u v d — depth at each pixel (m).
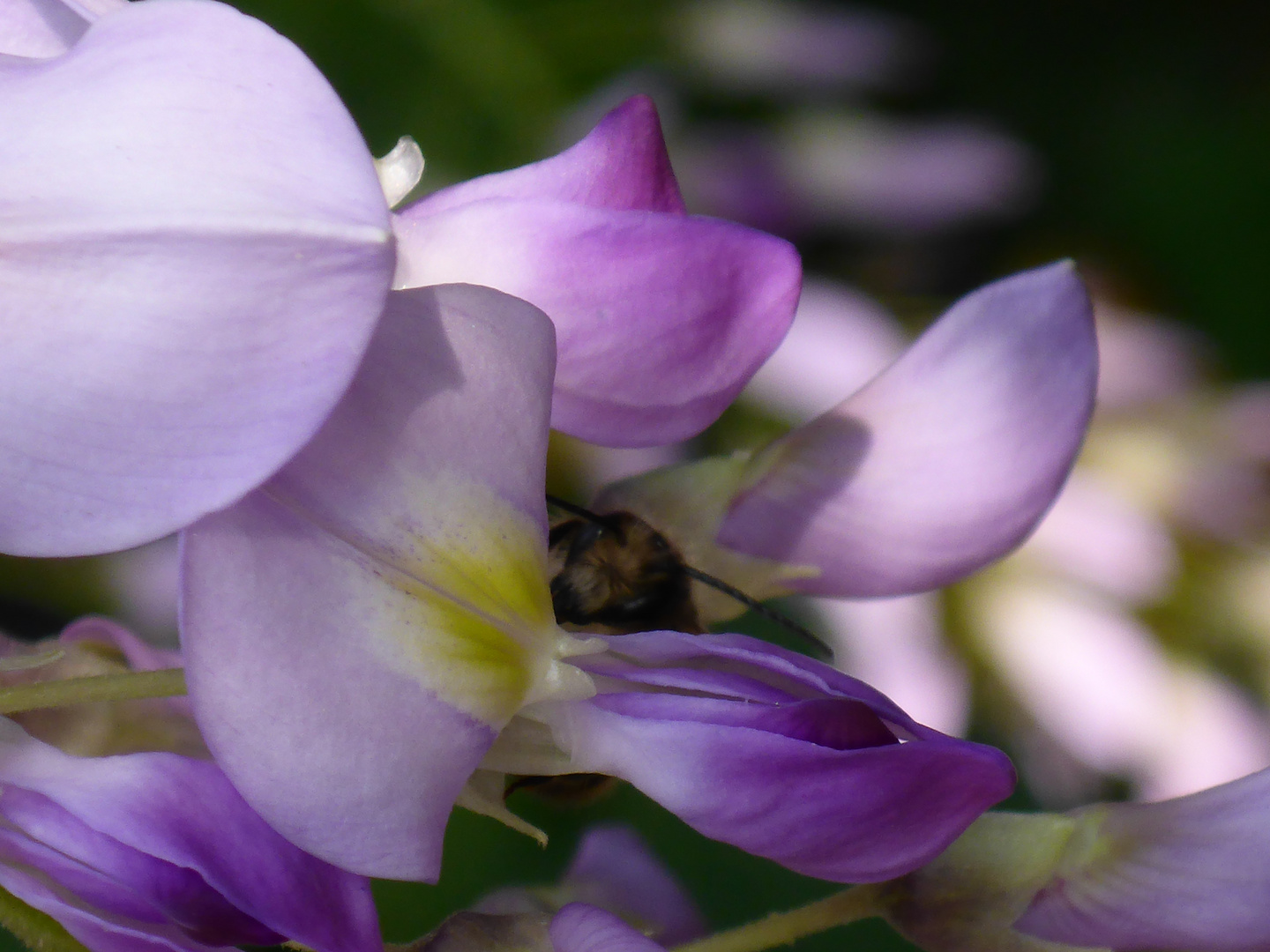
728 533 0.15
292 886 0.13
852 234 0.31
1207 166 0.34
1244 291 0.33
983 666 0.24
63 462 0.12
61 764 0.13
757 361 0.13
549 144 0.26
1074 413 0.15
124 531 0.12
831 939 0.22
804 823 0.13
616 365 0.13
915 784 0.13
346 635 0.12
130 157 0.12
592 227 0.13
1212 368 0.28
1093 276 0.31
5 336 0.12
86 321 0.12
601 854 0.17
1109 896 0.14
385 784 0.12
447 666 0.13
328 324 0.12
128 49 0.12
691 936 0.17
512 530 0.13
